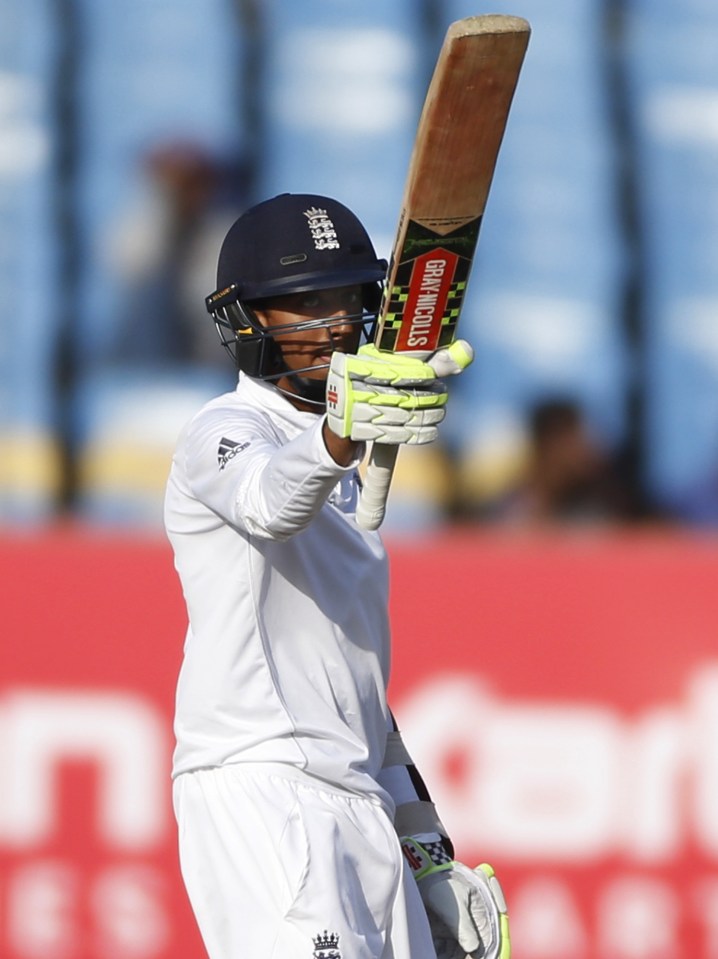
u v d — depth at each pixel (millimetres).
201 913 7910
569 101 27672
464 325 24969
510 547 14500
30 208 25547
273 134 26766
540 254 26047
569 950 14047
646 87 27844
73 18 27859
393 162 26719
